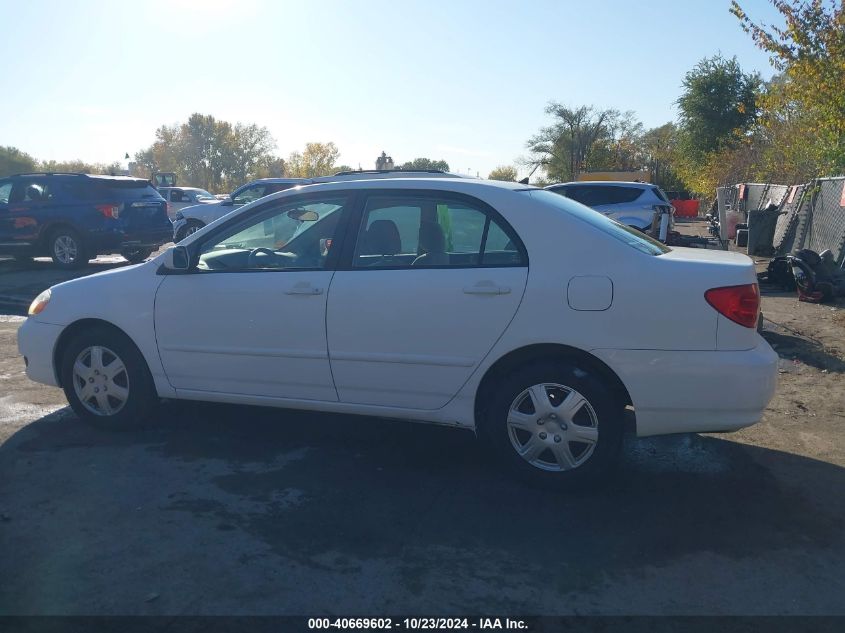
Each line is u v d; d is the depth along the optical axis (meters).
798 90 13.12
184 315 5.02
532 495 4.35
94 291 5.27
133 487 4.39
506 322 4.30
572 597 3.30
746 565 3.60
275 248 4.97
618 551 3.71
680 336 4.09
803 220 15.23
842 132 12.87
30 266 15.45
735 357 4.06
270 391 4.93
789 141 22.14
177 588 3.32
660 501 4.30
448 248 4.54
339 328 4.64
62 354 5.45
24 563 3.52
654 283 4.11
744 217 20.80
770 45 12.89
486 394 4.52
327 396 4.80
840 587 3.42
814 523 4.05
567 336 4.21
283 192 5.02
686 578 3.47
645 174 33.91
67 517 4.00
